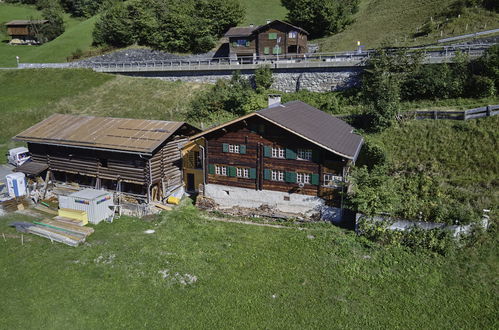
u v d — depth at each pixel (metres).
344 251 23.08
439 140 32.50
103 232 26.86
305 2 74.06
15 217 29.55
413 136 33.66
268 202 29.05
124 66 61.56
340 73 45.47
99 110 52.62
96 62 66.00
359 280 20.80
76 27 91.88
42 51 81.44
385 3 81.94
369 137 33.97
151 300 19.83
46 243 25.38
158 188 31.55
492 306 18.70
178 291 20.41
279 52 59.78
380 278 20.81
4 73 65.31
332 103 42.41
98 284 21.05
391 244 23.19
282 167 28.02
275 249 23.89
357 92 43.56
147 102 52.69
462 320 18.08
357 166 31.27
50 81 61.44
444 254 22.00
